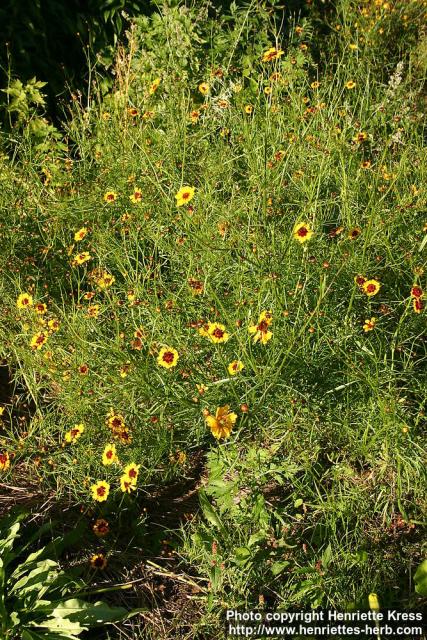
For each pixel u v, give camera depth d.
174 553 1.00
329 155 1.40
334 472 1.04
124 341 1.18
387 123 1.70
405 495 1.02
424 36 2.24
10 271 1.34
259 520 0.97
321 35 2.28
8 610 0.88
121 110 1.71
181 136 1.55
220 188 1.50
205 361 1.15
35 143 1.72
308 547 0.97
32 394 1.17
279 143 1.50
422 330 1.16
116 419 1.03
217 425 0.93
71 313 1.24
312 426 1.05
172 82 1.72
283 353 1.07
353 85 1.66
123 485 0.99
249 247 1.22
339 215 1.34
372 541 0.97
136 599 0.94
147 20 1.90
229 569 0.93
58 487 1.07
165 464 1.10
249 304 1.14
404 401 1.09
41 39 1.85
